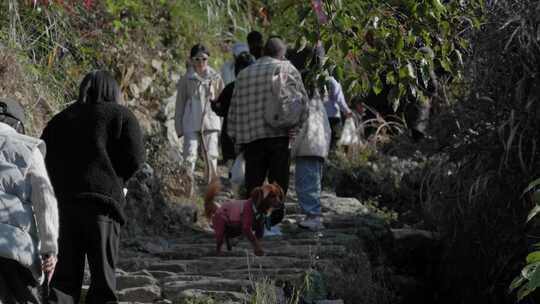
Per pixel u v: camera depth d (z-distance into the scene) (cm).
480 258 990
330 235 1055
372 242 1094
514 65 908
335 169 1413
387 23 663
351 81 668
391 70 682
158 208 1132
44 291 654
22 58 1101
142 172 1122
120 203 657
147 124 1450
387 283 1031
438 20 663
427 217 1124
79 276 659
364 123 1540
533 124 896
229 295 780
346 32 662
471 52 923
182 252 972
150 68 1514
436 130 1005
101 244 647
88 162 653
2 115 571
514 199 921
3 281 525
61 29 1249
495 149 927
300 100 1004
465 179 958
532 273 466
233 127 1041
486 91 937
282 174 1010
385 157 1455
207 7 1647
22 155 538
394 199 1371
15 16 1107
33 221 534
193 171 1288
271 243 1015
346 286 872
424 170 1134
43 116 1100
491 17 899
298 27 670
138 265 902
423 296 1066
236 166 1095
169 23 1616
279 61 1019
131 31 1514
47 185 537
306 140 1075
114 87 680
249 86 1016
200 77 1313
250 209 923
